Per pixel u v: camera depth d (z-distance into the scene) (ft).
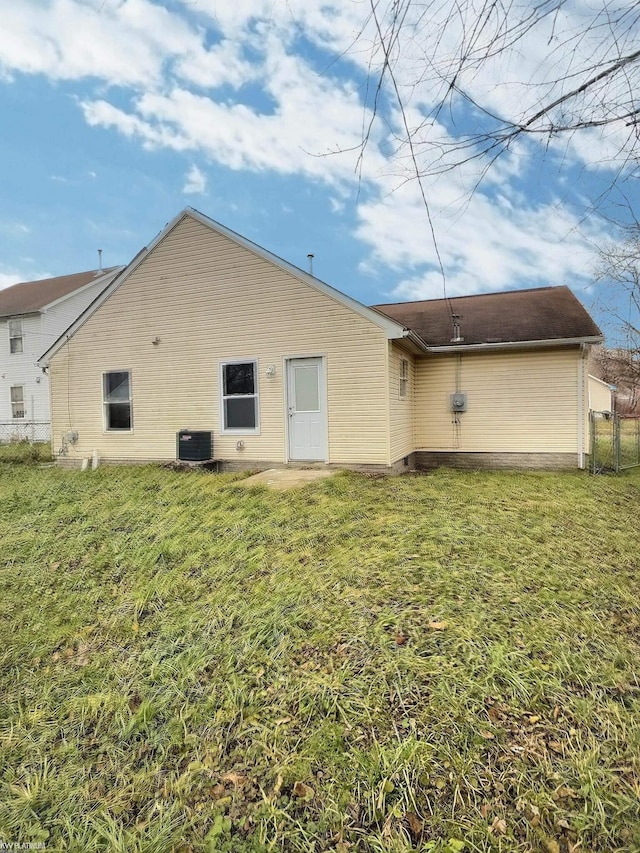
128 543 17.63
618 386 48.85
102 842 6.49
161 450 34.04
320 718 8.06
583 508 20.51
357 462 29.01
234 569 14.57
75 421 36.83
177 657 10.51
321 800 6.66
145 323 34.06
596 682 8.62
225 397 32.17
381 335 27.99
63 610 13.41
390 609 11.16
